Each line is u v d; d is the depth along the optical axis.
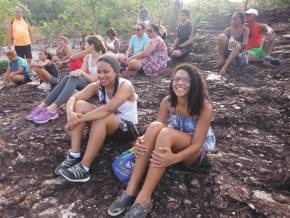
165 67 3.25
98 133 1.62
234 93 2.68
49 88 3.04
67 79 2.22
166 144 1.42
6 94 3.05
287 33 4.52
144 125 2.17
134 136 1.86
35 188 1.67
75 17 9.25
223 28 5.61
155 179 1.41
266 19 5.37
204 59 3.70
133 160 1.57
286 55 3.60
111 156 1.82
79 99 1.81
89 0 8.48
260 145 2.01
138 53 3.23
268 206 1.49
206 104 1.50
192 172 1.68
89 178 1.65
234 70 3.16
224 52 3.27
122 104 1.76
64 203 1.56
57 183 1.67
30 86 3.23
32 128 2.16
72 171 1.61
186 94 1.50
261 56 3.29
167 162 1.41
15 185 1.70
